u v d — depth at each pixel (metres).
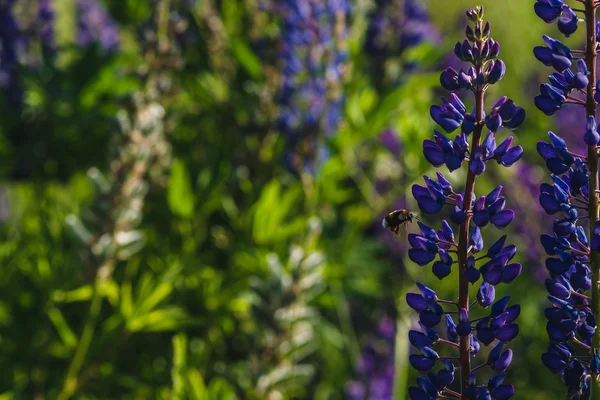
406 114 7.23
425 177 2.68
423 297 2.68
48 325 6.11
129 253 5.50
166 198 6.64
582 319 2.66
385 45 7.53
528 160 8.23
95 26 8.80
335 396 6.73
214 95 7.29
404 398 6.70
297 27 6.46
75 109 7.28
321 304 6.79
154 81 5.86
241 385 5.18
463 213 2.58
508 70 9.84
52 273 6.03
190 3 7.14
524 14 9.90
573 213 2.62
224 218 6.92
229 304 6.36
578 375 2.64
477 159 2.54
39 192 7.39
